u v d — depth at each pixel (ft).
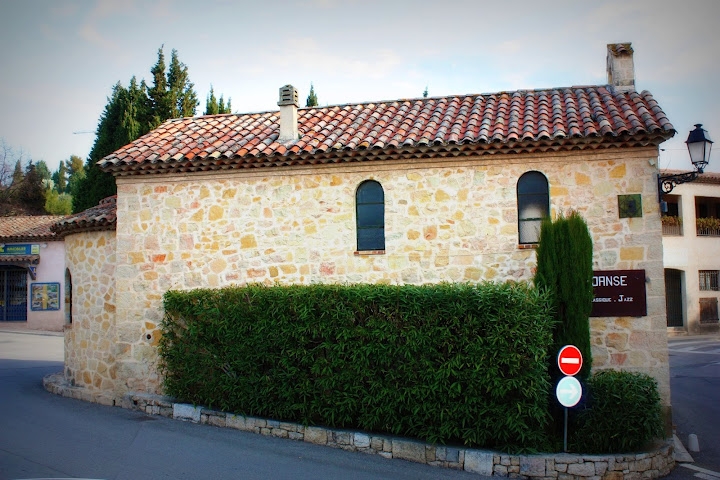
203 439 33.83
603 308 35.42
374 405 32.96
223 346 37.45
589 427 30.94
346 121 43.50
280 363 35.24
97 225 44.57
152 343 41.81
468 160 37.96
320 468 29.43
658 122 35.40
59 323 95.14
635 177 36.01
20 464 27.84
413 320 32.17
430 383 31.50
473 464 30.14
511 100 43.55
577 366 30.07
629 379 32.24
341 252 39.55
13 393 46.16
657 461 30.19
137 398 40.81
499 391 30.22
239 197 41.29
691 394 50.29
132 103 96.73
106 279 44.42
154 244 42.27
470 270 37.68
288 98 41.68
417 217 38.55
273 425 35.22
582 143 35.83
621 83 41.96
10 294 98.68
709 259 100.22
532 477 29.43
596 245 36.11
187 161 40.63
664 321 35.01
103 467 27.89
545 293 31.91
